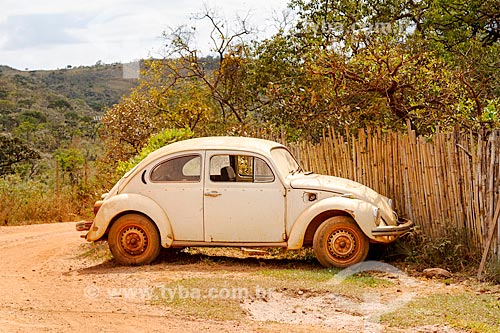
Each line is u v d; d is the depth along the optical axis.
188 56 22.58
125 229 9.83
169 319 6.92
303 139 14.09
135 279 8.78
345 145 11.13
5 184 21.16
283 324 6.76
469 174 9.54
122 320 6.89
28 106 74.38
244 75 21.98
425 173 10.15
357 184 9.92
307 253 10.32
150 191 9.77
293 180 9.57
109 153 21.23
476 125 11.90
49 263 10.76
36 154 41.00
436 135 9.98
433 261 9.40
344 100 14.57
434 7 21.08
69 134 57.59
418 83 13.73
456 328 6.55
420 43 15.29
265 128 13.32
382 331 6.52
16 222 18.92
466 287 8.33
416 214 10.33
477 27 21.30
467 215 9.59
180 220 9.69
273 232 9.50
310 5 21.47
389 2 21.53
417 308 7.23
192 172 9.73
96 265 10.18
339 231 9.35
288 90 16.55
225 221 9.59
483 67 18.34
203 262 9.88
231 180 9.77
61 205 20.14
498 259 8.84
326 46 16.05
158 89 23.00
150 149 13.38
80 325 6.72
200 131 21.86
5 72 101.12
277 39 20.75
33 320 6.91
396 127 13.98
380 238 9.23
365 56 13.89
